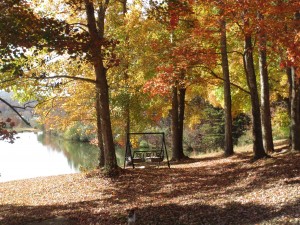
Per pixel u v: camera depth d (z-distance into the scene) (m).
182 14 13.38
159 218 10.19
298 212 8.49
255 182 12.45
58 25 11.65
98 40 12.62
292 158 14.63
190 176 15.98
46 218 11.23
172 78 17.39
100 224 10.25
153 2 13.61
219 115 40.47
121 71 20.73
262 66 17.98
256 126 16.02
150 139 41.81
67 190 15.12
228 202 10.67
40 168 36.78
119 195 13.78
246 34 14.09
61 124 23.92
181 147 24.34
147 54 19.50
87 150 52.38
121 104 22.17
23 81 15.46
